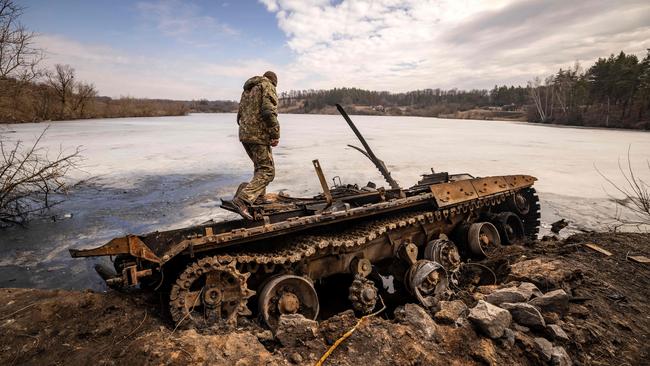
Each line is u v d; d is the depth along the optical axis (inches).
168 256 133.8
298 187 443.2
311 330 123.3
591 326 137.3
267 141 172.4
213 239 141.8
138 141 965.2
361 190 244.4
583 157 699.4
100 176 528.4
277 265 165.2
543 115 2578.7
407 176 514.9
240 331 136.7
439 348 119.7
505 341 122.8
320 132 1337.4
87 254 123.2
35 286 208.7
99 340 119.8
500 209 299.6
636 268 196.5
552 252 227.8
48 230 302.2
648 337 136.2
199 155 733.9
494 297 152.3
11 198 327.0
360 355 115.3
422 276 189.2
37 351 112.7
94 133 1151.6
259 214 167.8
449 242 220.8
